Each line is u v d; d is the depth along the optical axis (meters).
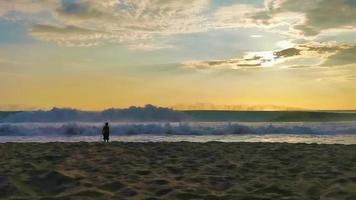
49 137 21.16
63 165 6.96
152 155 8.94
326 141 17.83
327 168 6.93
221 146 11.38
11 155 8.52
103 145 11.34
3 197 4.55
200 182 5.64
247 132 24.17
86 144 11.64
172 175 6.18
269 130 24.47
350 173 6.34
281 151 10.03
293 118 48.56
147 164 7.41
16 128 23.39
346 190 4.79
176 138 20.08
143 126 24.23
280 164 7.51
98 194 4.64
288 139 19.31
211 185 5.45
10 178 5.34
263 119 48.12
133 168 6.78
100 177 5.79
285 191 4.89
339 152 9.81
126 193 4.78
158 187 5.14
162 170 6.66
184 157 8.62
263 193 4.82
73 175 5.68
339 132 23.97
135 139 19.38
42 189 5.02
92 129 23.73
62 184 5.19
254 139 19.25
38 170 5.99
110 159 7.95
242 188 5.16
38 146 10.88
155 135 22.69
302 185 5.28
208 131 24.06
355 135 22.30
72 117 34.19
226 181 5.71
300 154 9.28
